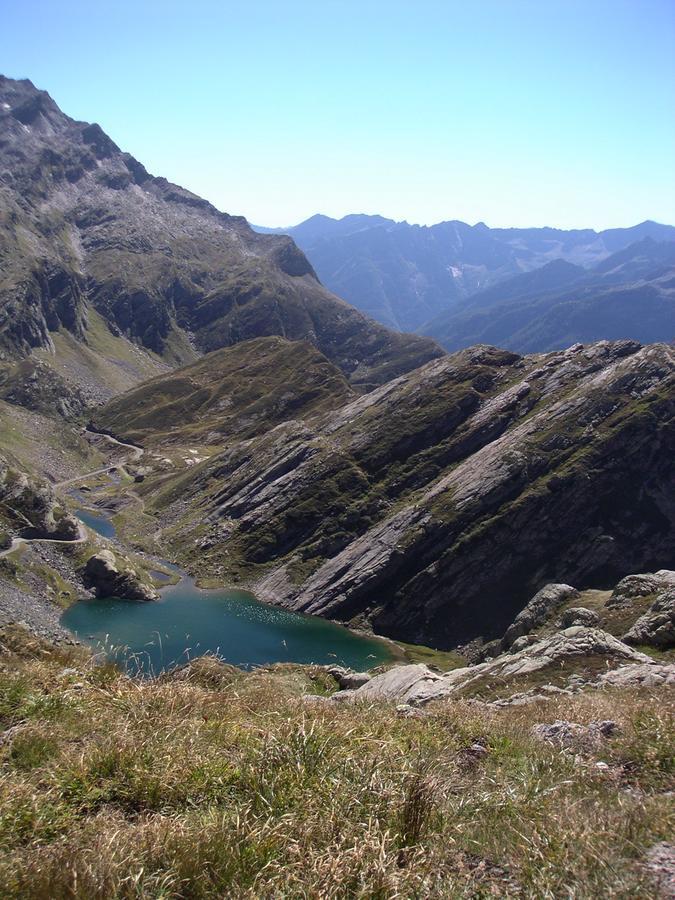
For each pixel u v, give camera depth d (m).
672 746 9.95
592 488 115.94
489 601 107.75
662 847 6.73
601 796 8.38
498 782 9.02
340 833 6.76
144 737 9.31
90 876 5.81
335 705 16.05
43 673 12.88
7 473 114.56
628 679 21.66
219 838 6.47
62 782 8.02
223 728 10.53
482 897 6.13
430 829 7.20
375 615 108.69
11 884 5.78
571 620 44.97
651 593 46.44
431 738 11.59
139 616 95.38
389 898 5.82
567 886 5.93
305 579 120.25
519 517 114.25
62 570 102.06
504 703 19.77
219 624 97.44
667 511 114.62
